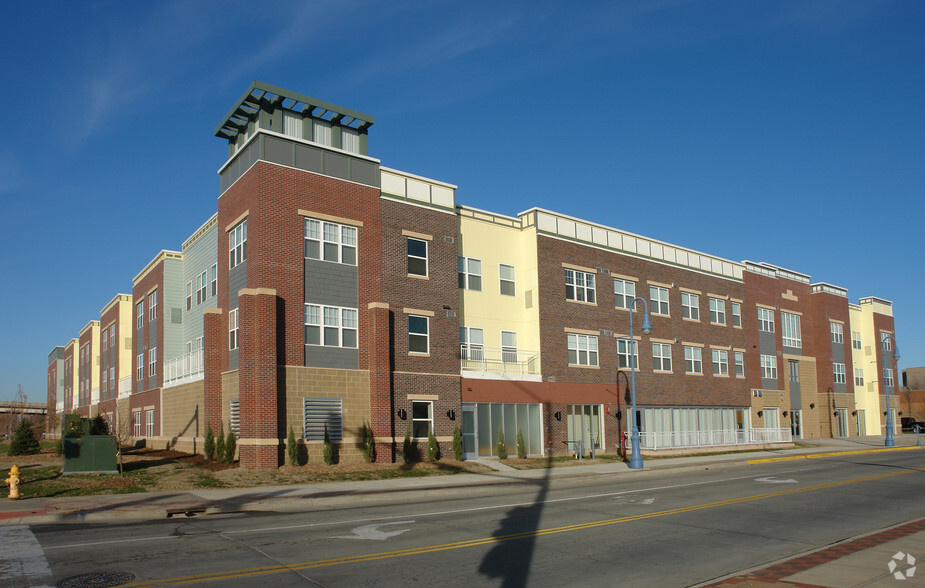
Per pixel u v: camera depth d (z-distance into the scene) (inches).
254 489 853.8
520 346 1473.9
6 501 733.9
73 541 520.1
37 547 495.5
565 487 943.7
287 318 1077.8
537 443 1413.6
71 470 942.4
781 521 633.6
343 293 1152.2
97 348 2486.5
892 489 874.1
